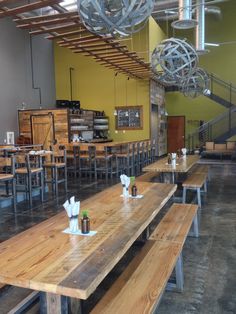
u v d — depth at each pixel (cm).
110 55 775
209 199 583
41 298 180
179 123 1460
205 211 502
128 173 870
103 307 175
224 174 875
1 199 520
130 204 279
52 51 1232
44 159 698
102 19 268
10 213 504
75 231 212
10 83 999
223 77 1386
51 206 546
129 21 275
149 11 274
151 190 337
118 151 938
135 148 930
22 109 1052
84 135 1070
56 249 183
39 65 1148
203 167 757
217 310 236
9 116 997
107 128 1180
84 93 1213
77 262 166
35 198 611
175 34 1402
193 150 1337
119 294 188
